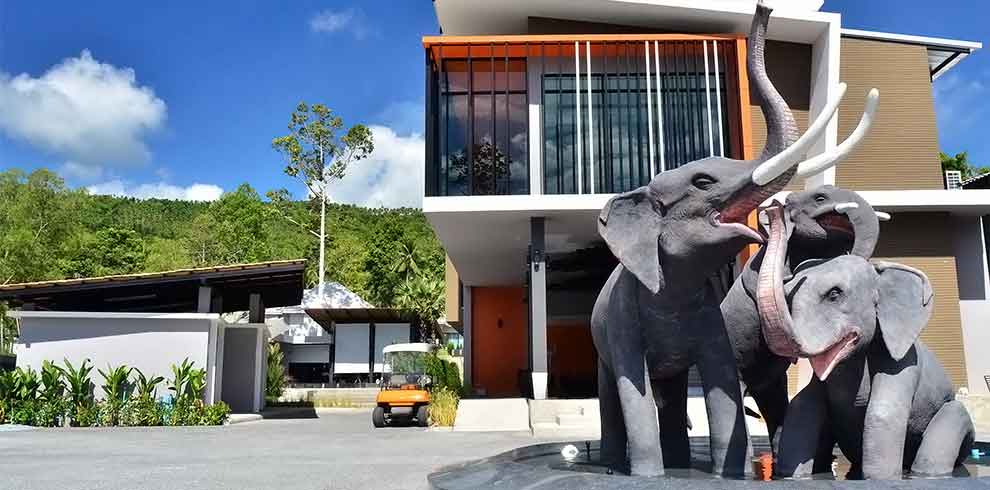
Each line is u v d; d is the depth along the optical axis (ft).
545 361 54.65
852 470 13.62
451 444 42.37
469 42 57.36
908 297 12.73
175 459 35.24
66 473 30.01
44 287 58.75
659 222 12.91
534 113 59.77
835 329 12.16
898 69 64.18
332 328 118.42
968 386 60.18
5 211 130.41
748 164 12.35
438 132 58.23
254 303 74.64
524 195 55.93
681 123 59.31
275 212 153.48
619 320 13.62
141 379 57.88
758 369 15.53
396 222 176.04
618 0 60.90
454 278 93.97
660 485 9.71
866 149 62.80
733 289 15.58
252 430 53.67
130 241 156.04
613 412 15.20
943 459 12.69
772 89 11.93
